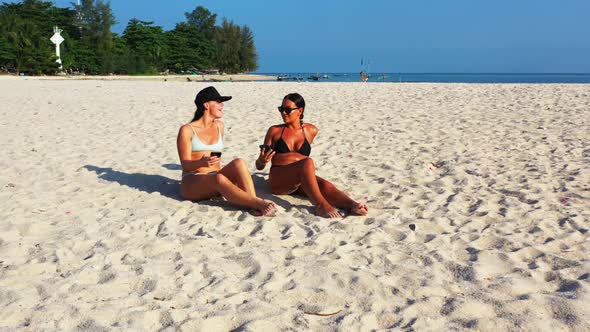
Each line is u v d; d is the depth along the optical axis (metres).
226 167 4.84
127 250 3.79
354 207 4.60
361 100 14.44
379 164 6.73
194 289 3.17
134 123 10.92
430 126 9.77
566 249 3.77
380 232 4.16
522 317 2.76
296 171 4.85
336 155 7.41
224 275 3.35
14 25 63.38
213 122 5.31
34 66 62.06
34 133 9.66
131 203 5.10
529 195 5.19
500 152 7.41
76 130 10.03
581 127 9.22
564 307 2.85
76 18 75.62
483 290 3.12
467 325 2.70
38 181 6.07
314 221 4.44
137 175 6.34
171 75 84.31
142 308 2.89
